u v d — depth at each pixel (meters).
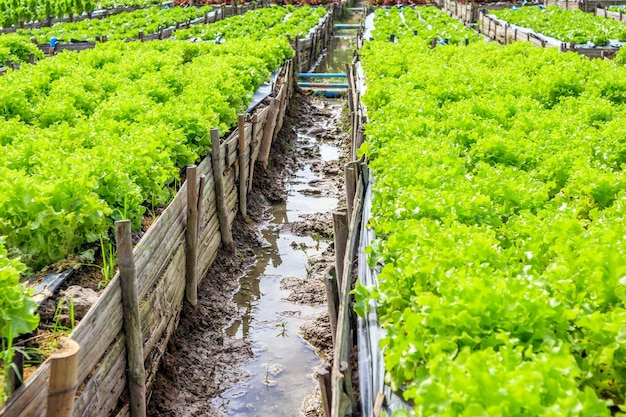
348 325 6.90
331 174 17.97
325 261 13.06
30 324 6.38
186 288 10.45
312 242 14.03
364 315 6.44
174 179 11.46
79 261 8.20
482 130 11.02
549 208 7.72
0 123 11.71
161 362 9.01
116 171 9.20
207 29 31.17
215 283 11.83
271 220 15.14
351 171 10.49
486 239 6.06
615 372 4.94
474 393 4.05
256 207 15.34
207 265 11.70
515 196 7.97
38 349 6.56
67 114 13.34
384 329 6.19
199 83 15.94
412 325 5.08
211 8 45.19
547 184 8.75
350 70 21.77
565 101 13.56
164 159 10.80
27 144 10.03
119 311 7.23
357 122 15.27
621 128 10.69
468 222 7.25
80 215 8.10
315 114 23.89
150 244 8.46
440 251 5.97
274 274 12.68
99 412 6.77
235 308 11.42
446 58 20.48
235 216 14.02
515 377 4.14
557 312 5.04
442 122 11.45
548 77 14.84
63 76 17.44
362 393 6.18
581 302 5.43
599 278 5.41
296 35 28.38
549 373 4.20
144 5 47.50
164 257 9.12
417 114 12.44
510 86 14.92
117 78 17.08
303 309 11.39
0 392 5.38
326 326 10.73
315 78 28.69
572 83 14.64
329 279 8.08
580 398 4.00
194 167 10.05
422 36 28.20
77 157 9.18
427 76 15.80
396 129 11.12
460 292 5.07
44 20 33.97
